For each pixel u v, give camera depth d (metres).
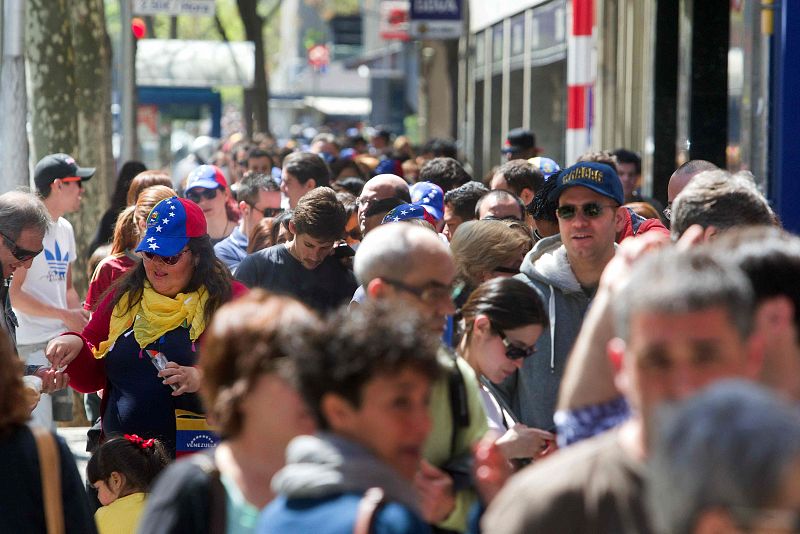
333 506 7.34
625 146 43.91
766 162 25.19
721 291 6.58
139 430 15.38
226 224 25.73
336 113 151.00
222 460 8.61
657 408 6.05
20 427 10.00
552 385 13.34
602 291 8.39
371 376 7.44
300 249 18.70
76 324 21.09
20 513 9.87
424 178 27.20
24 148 27.03
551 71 55.84
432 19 62.34
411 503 7.50
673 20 36.81
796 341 8.12
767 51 25.22
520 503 6.98
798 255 8.18
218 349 8.58
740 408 5.29
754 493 5.14
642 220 20.14
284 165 26.22
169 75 74.94
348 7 172.50
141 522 8.46
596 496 6.85
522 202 20.98
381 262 10.56
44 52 34.56
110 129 40.34
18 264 16.31
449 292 10.69
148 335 15.35
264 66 75.12
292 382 7.79
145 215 18.27
